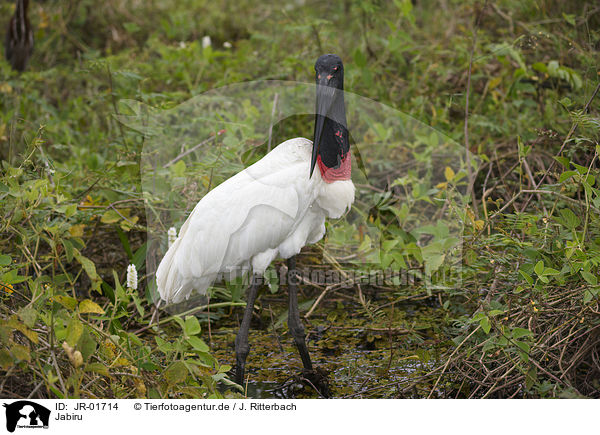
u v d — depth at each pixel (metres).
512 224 7.16
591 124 7.11
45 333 5.89
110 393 5.90
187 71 12.33
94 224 9.19
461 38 12.25
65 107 12.48
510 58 11.57
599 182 6.91
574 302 6.33
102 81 12.68
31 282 6.07
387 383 7.03
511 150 10.27
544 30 11.16
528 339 6.30
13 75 12.35
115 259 9.45
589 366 6.55
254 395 6.96
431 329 8.10
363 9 12.84
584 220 6.84
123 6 16.36
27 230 7.22
